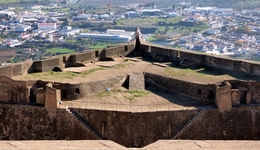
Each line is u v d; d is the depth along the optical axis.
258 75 55.19
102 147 38.41
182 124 49.78
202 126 49.97
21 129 51.72
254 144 39.12
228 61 58.03
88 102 51.50
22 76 55.59
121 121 48.91
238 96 50.84
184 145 39.12
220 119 50.31
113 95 54.03
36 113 50.88
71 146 38.56
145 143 49.28
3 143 39.28
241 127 50.94
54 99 49.91
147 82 57.94
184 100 52.94
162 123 49.28
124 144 49.34
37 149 37.22
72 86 51.66
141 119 48.81
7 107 52.03
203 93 52.34
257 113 51.12
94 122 49.41
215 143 39.81
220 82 52.47
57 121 50.06
